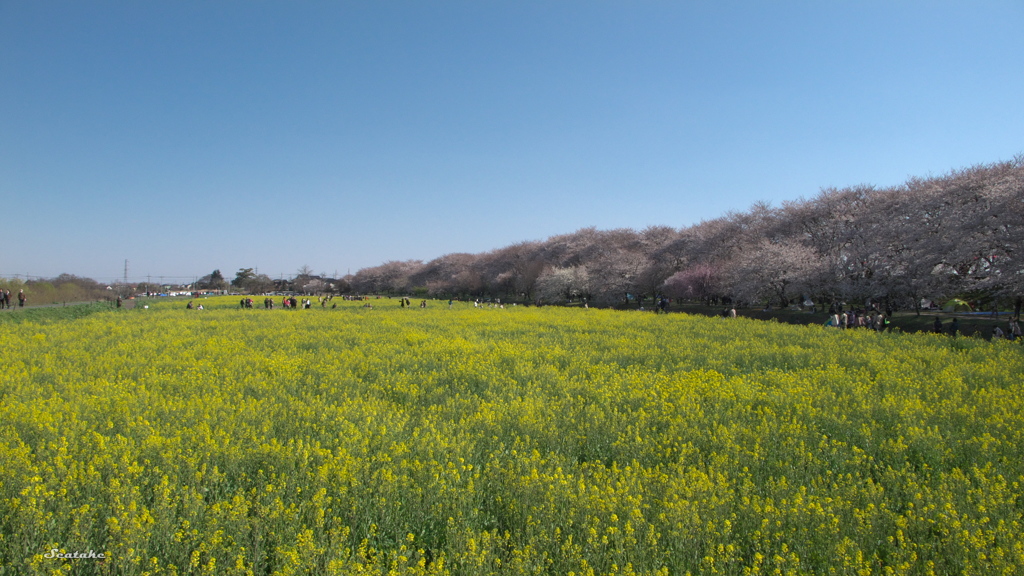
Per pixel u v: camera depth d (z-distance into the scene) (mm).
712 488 5797
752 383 11727
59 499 5371
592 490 5719
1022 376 12391
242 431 7680
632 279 61656
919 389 11188
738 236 53406
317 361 14750
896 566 4570
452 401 9953
